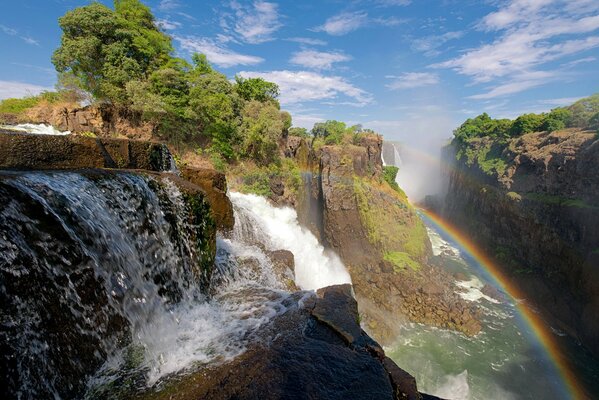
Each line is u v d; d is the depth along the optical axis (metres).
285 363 6.73
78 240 6.34
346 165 48.38
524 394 23.48
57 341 5.43
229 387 5.98
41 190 6.05
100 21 28.98
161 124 34.19
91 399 5.58
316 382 6.12
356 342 7.77
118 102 30.94
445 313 32.22
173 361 6.88
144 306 7.98
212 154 36.66
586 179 35.72
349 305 9.84
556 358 27.38
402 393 6.08
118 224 7.85
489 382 24.41
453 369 25.64
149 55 34.06
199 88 35.09
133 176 9.07
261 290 11.75
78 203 6.80
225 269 13.53
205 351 7.32
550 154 42.41
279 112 46.22
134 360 6.79
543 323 32.97
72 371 5.61
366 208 46.91
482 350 27.88
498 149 59.03
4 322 4.52
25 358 4.74
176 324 8.66
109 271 7.11
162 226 9.36
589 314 29.55
